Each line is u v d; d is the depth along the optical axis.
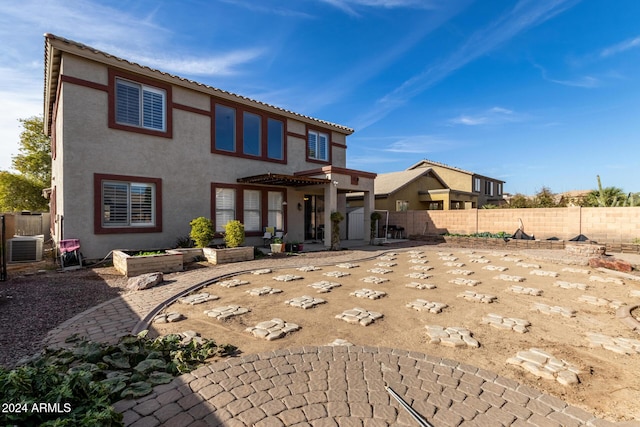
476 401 2.81
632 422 2.57
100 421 2.17
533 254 12.41
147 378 3.13
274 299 6.25
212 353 3.78
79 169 9.71
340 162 18.30
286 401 2.79
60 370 3.07
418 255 12.67
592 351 3.96
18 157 26.08
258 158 14.42
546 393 2.98
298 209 15.96
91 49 9.64
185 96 12.15
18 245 9.26
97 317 5.13
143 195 11.14
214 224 12.85
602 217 14.12
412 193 27.39
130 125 10.75
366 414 2.62
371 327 4.77
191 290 6.83
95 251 9.99
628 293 6.73
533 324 4.91
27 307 5.64
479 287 7.29
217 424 2.47
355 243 16.98
